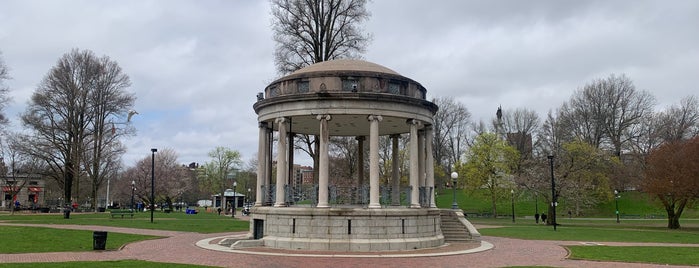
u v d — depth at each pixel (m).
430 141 33.88
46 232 34.94
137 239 32.91
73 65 61.84
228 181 134.75
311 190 31.19
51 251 25.34
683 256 26.08
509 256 26.11
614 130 89.50
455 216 38.00
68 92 60.62
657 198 54.75
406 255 25.73
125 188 101.88
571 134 92.69
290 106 30.55
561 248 30.41
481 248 29.78
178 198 121.56
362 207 29.41
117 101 63.34
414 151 31.12
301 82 30.77
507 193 71.12
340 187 31.20
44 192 108.38
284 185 30.88
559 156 62.59
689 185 46.06
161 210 90.75
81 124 61.88
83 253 24.91
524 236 39.69
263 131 33.09
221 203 98.31
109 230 38.94
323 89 30.00
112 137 63.78
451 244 32.53
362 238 28.19
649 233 42.97
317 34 45.31
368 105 29.70
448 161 102.19
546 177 59.50
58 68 60.84
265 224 30.38
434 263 23.05
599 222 63.28
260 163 32.81
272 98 31.08
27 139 59.62
